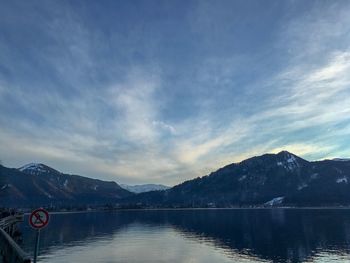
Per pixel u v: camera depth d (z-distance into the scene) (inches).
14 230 3454.7
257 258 2928.2
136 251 3105.3
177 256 2888.8
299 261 2817.4
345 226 5689.0
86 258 2674.7
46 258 2650.1
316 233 4793.3
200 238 4330.7
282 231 5187.0
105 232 5167.3
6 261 684.1
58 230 5442.9
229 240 4136.3
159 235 4707.2
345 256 3031.5
